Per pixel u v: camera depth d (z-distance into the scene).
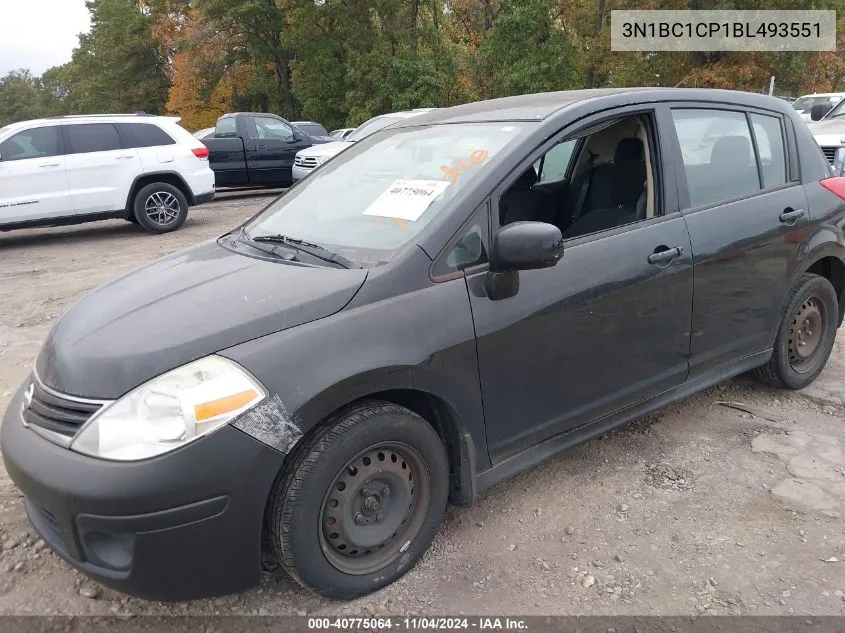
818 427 3.73
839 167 8.29
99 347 2.29
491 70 29.78
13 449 2.26
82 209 10.09
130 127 10.47
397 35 32.25
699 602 2.45
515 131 2.92
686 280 3.23
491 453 2.75
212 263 2.90
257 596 2.54
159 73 47.19
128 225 12.34
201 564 2.14
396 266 2.49
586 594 2.51
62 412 2.19
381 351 2.34
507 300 2.66
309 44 33.69
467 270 2.60
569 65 27.83
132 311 2.49
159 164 10.60
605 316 2.96
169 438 2.06
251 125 14.62
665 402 3.37
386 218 2.81
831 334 4.21
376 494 2.46
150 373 2.14
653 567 2.64
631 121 3.35
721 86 21.72
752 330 3.68
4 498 3.21
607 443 3.61
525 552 2.75
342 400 2.28
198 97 37.56
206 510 2.09
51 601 2.54
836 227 3.99
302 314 2.31
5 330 5.93
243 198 15.92
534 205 3.56
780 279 3.72
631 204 3.34
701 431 3.72
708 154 3.48
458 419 2.60
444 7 37.81
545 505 3.06
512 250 2.46
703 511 2.99
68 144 9.97
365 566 2.49
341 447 2.28
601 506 3.04
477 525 2.94
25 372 4.89
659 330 3.18
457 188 2.73
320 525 2.31
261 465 2.14
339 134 21.75
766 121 3.81
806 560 2.65
